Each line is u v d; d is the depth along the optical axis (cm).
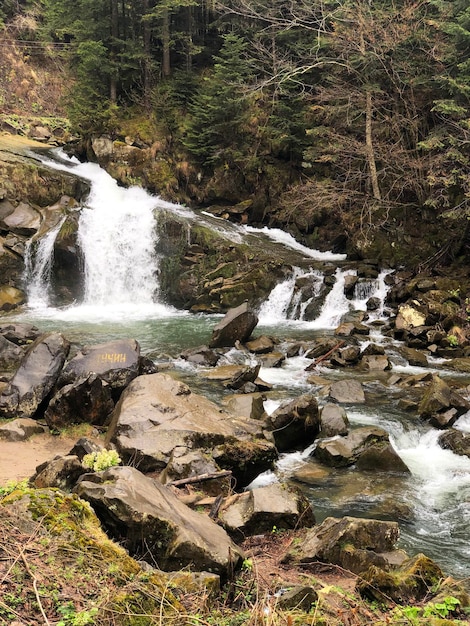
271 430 912
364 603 475
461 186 1912
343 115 2311
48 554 415
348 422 997
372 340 1603
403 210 2212
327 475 830
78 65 3059
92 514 493
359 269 2023
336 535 567
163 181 2650
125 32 2945
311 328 1800
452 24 1852
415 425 1016
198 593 441
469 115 1981
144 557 486
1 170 2214
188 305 2111
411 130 2208
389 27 2058
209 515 621
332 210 2392
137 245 2214
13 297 2025
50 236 2100
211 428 835
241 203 2666
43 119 3625
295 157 2605
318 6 2323
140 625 381
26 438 872
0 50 3856
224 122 2627
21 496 480
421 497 767
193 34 3014
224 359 1414
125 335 1667
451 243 2064
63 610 365
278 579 513
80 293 2122
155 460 755
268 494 650
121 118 2742
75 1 2966
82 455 729
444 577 512
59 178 2320
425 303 1725
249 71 2573
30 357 1016
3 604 353
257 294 2034
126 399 895
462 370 1360
